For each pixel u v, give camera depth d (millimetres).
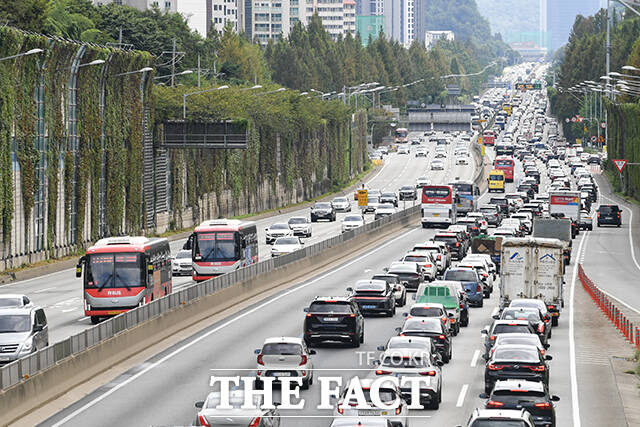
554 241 106812
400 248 185750
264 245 194750
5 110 145625
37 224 161250
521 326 76875
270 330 96812
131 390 69250
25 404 60625
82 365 71625
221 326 100312
